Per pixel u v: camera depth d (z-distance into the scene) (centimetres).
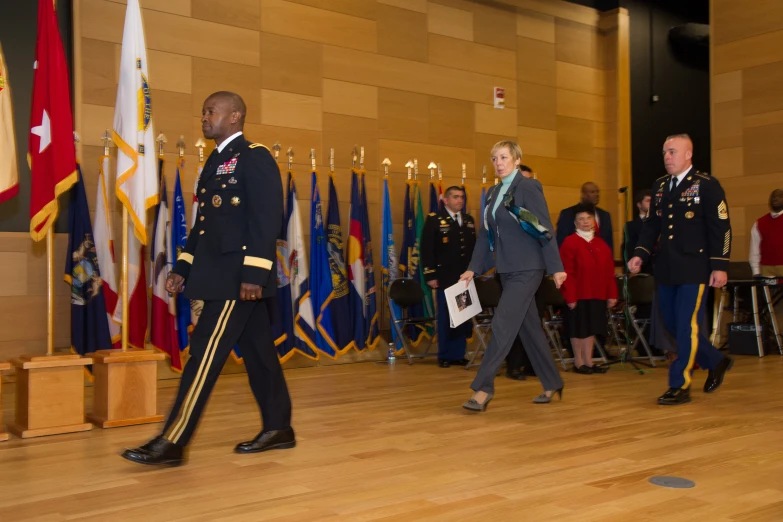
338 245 780
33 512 278
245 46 771
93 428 447
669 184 533
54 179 459
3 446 396
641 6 1081
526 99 988
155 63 718
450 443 391
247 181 347
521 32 987
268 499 292
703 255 512
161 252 668
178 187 689
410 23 891
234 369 718
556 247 476
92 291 634
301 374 702
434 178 900
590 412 480
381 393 575
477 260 509
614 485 305
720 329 909
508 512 271
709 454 360
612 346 920
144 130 481
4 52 646
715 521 259
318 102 817
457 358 762
